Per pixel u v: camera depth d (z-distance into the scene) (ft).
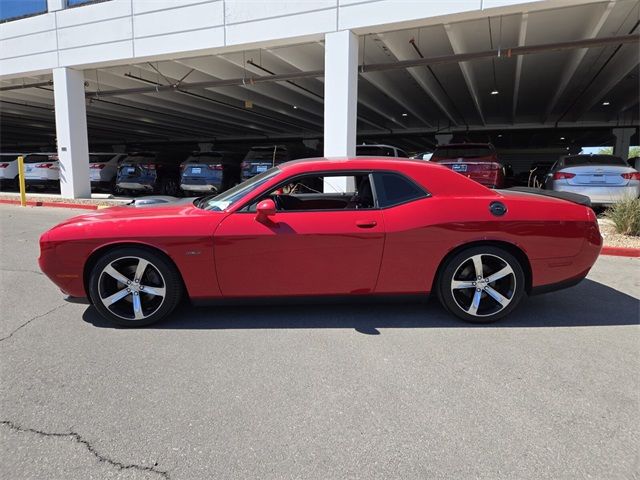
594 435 8.29
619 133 84.99
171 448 7.89
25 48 46.47
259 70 49.57
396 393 9.68
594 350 11.78
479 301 13.42
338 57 33.68
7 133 125.49
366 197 14.34
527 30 39.24
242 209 13.12
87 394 9.59
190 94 63.21
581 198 14.15
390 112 75.97
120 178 50.70
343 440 8.13
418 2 31.12
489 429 8.46
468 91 62.18
